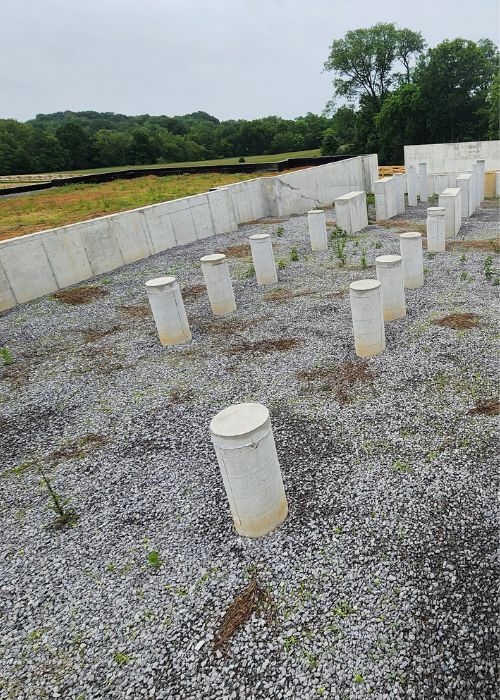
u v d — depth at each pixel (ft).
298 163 117.50
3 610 15.14
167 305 32.58
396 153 187.73
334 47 193.88
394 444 20.10
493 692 11.23
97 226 54.13
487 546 14.92
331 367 27.53
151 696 12.18
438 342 28.53
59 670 13.12
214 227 69.87
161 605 14.57
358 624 13.09
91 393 28.43
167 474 20.43
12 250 46.26
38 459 22.84
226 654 12.89
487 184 83.66
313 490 18.26
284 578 14.83
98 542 17.38
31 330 39.86
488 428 20.25
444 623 12.83
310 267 48.62
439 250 47.73
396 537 15.67
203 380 28.12
